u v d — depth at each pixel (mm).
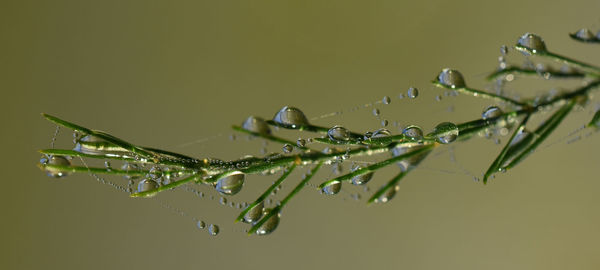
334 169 243
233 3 341
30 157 302
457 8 326
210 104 316
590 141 296
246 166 220
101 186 307
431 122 275
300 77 321
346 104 309
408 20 330
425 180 309
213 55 330
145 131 306
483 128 228
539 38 231
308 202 303
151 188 225
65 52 322
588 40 235
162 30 335
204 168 218
